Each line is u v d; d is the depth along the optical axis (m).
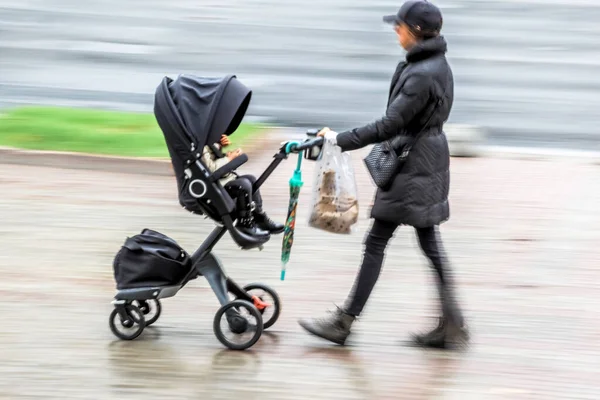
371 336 8.66
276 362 8.02
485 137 17.67
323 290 9.88
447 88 7.93
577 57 26.30
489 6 34.53
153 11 32.03
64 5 32.66
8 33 27.47
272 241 11.51
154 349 8.27
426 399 7.31
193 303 9.45
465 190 13.80
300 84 21.88
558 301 9.57
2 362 7.91
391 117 7.78
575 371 7.89
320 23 30.30
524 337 8.64
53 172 14.41
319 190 8.23
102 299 9.46
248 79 22.33
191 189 8.01
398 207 8.03
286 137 16.78
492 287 9.96
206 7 33.12
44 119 16.77
